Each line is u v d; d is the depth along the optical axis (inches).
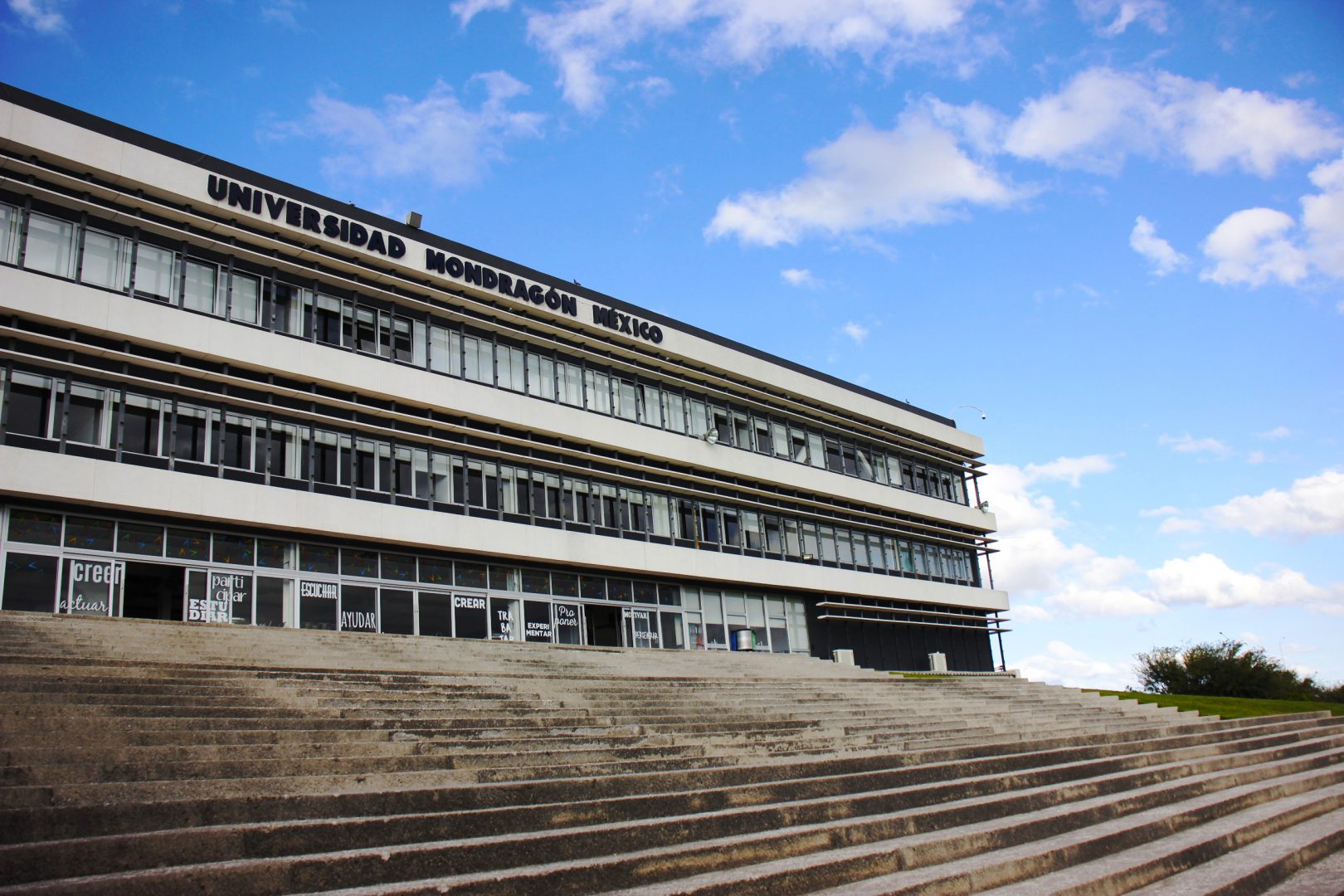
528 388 1326.3
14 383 897.5
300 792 316.5
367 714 458.3
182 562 971.3
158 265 1007.0
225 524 1007.6
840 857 311.7
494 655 837.8
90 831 260.2
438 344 1237.1
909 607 1870.1
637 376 1488.7
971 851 354.6
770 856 319.9
